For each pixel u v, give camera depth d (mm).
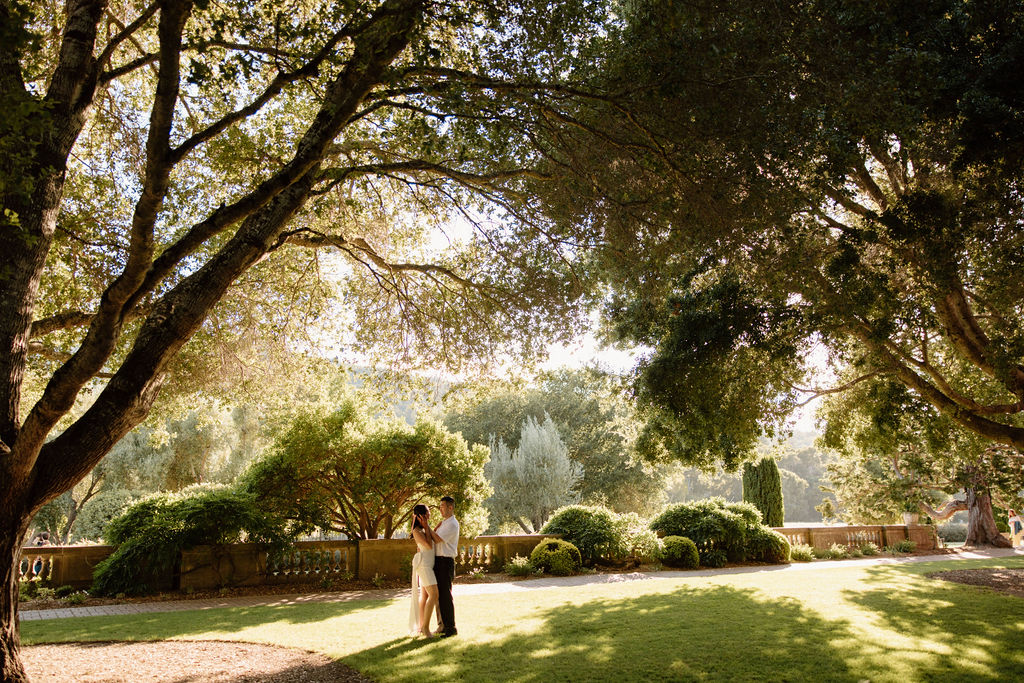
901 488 22062
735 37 6066
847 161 6434
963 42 7602
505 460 28891
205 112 9156
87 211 9258
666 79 6145
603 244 7887
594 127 6859
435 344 10617
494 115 6793
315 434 13477
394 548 14055
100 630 8047
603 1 6117
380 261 9219
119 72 6297
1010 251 8195
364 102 8109
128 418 4898
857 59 6172
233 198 9789
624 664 6207
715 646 6977
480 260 9914
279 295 10992
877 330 9422
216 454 28578
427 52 5930
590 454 35062
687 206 6781
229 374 11086
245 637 7574
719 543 17609
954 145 7875
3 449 4555
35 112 3760
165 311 5117
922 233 8133
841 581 12875
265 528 12609
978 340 10141
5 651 4637
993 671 5816
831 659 6348
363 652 6750
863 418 13750
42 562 12016
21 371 4910
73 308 9422
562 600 10656
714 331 10906
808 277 8383
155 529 11859
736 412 11320
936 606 9516
